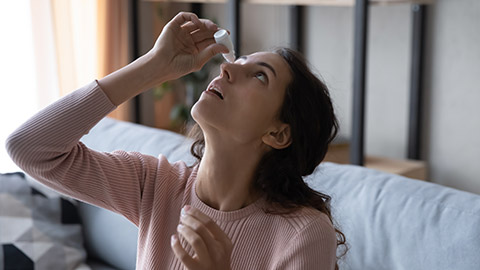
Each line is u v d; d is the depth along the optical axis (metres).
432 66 2.85
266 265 0.93
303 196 0.97
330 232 0.93
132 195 1.02
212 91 0.95
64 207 1.87
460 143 2.81
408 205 1.28
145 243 1.02
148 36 3.52
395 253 1.25
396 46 2.94
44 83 2.72
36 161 0.90
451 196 1.27
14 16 2.62
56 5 2.70
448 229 1.20
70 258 1.80
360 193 1.37
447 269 1.17
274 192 0.95
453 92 2.80
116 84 0.92
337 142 2.98
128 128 1.99
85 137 2.04
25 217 1.80
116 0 2.99
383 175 1.41
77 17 2.85
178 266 0.97
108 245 1.82
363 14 2.20
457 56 2.75
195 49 1.00
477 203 1.22
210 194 0.98
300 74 0.97
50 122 0.88
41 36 2.68
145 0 3.45
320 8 3.22
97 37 2.94
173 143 1.80
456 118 2.81
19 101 2.69
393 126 3.03
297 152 0.98
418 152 2.92
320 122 1.00
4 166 2.67
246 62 0.96
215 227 0.81
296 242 0.91
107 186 0.99
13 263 1.72
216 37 0.98
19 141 0.88
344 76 3.16
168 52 0.95
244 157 0.96
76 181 0.96
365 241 1.31
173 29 0.97
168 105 3.73
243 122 0.93
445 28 2.77
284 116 0.96
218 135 0.94
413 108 2.88
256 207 0.96
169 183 1.04
